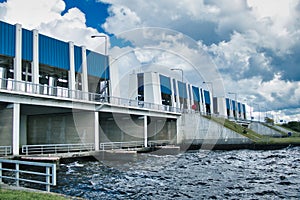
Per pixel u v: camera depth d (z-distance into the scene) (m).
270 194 14.93
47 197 9.74
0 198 9.30
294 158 33.78
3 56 29.22
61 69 35.16
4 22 27.64
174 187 16.41
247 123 75.44
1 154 24.31
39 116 36.59
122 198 13.87
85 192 15.02
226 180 18.69
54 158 22.36
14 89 26.34
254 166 26.22
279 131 83.06
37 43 30.52
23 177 19.33
